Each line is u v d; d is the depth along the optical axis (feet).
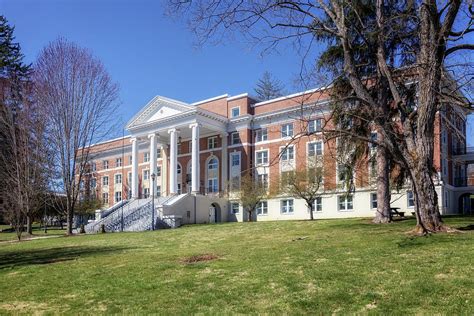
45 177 132.16
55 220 214.07
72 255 59.77
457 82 50.39
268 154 160.97
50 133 125.39
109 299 31.86
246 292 30.81
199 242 69.82
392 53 66.18
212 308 27.84
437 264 34.04
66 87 124.26
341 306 26.61
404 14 52.16
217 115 169.48
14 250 75.05
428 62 50.24
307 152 142.41
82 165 134.51
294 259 40.96
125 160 223.71
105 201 218.79
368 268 34.63
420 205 51.83
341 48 70.28
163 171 198.08
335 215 141.79
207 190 177.78
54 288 36.88
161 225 136.87
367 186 132.77
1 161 131.64
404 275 31.65
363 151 76.89
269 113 161.17
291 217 152.76
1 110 130.21
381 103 67.46
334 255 41.32
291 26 53.62
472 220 71.51
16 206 122.21
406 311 24.75
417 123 52.44
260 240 64.18
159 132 178.60
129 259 50.70
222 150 173.78
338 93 67.87
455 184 141.69
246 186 148.87
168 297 31.01
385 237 50.65
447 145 135.03
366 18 66.95
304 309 26.58
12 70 157.79
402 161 51.39
